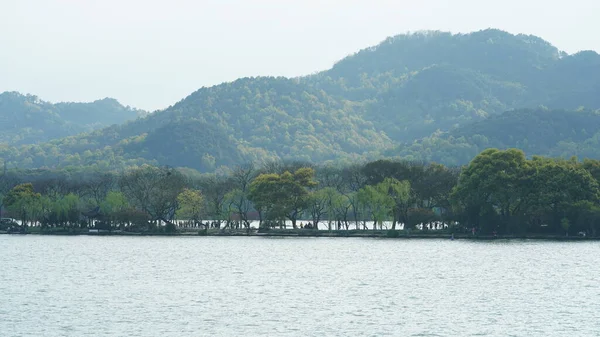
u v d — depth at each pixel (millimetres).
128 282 159750
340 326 114562
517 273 173375
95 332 110250
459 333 110250
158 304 131875
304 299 137500
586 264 190875
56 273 174750
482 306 130375
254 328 113188
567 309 127625
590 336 108625
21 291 146000
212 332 110625
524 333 110375
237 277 168375
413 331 111500
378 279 164500
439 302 134375
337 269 182875
